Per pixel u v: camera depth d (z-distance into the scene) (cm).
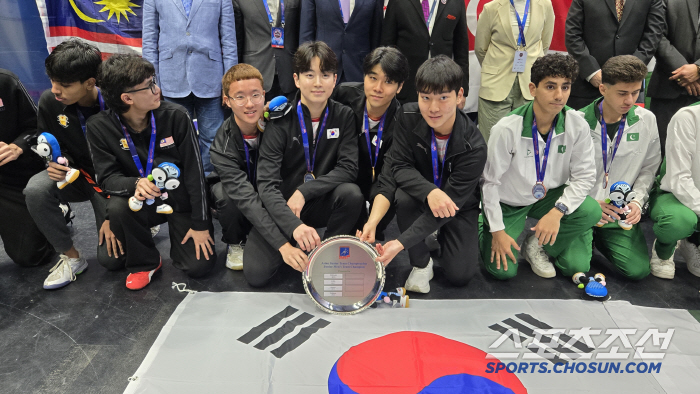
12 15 329
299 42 312
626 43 300
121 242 223
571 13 311
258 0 307
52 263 245
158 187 204
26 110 230
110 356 175
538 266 237
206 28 298
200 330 184
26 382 161
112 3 344
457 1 306
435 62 179
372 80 202
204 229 223
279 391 153
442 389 154
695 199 217
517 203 231
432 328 186
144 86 189
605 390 155
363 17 303
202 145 323
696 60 295
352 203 211
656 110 313
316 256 195
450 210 190
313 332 183
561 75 191
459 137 192
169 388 154
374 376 159
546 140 214
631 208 225
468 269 219
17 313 201
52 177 207
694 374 163
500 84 319
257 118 199
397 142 209
